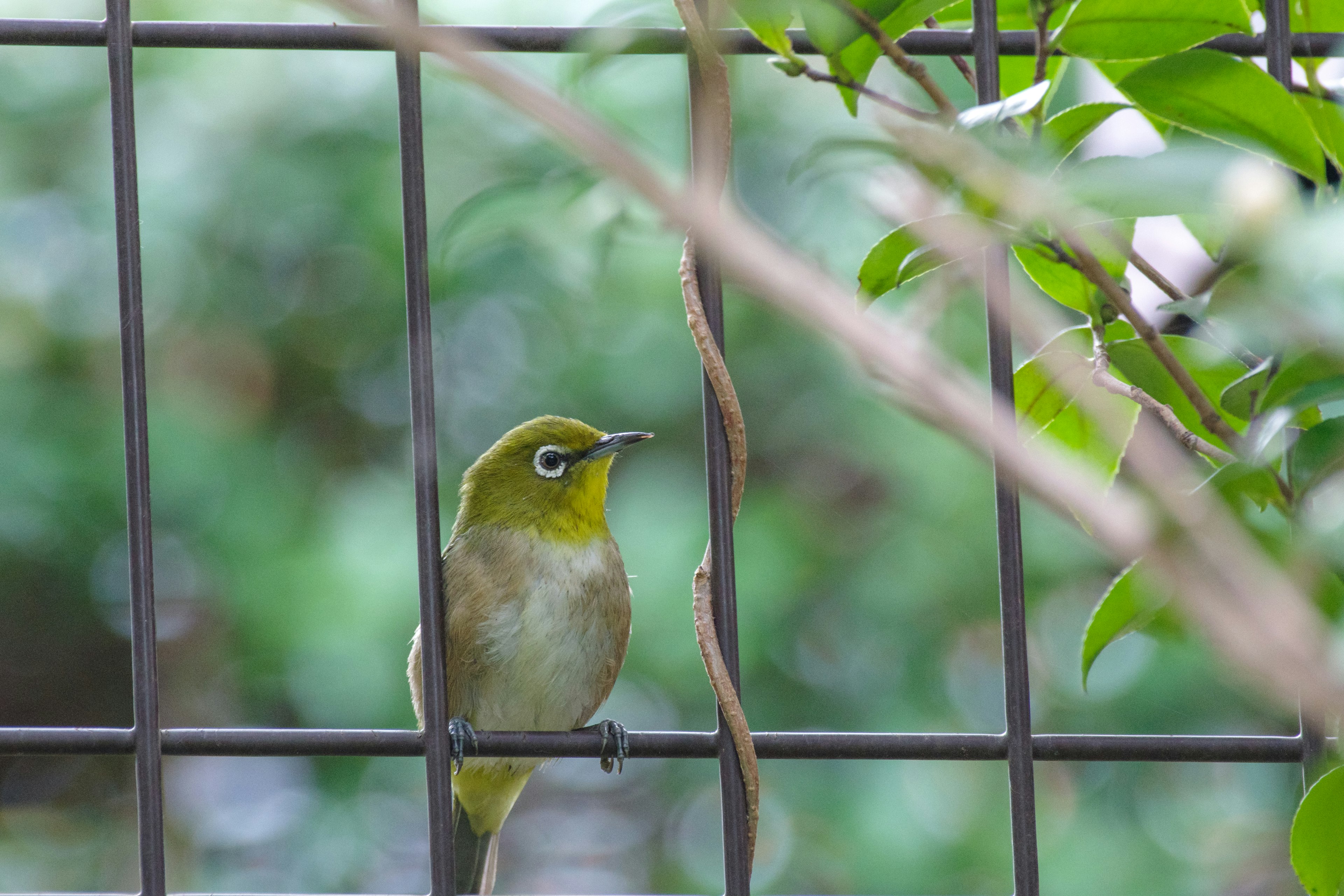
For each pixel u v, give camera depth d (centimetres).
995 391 465
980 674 1200
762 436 1224
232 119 1197
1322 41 492
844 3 448
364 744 500
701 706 1141
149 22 496
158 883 481
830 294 188
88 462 1193
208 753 491
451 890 495
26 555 1195
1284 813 1121
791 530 1192
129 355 488
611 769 624
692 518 1173
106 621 1272
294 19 563
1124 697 1127
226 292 1220
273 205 1194
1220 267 434
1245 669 192
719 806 1403
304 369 1273
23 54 1216
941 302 385
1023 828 486
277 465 1233
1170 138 526
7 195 1203
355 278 1246
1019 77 547
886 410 1168
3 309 1202
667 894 1383
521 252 1099
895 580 1159
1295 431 477
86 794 1382
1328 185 474
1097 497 200
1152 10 479
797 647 1175
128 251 488
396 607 1140
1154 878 1100
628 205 371
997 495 490
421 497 498
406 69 488
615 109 1023
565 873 1414
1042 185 293
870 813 1146
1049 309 632
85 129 1219
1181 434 450
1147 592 472
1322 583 378
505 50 480
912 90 665
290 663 1142
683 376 1206
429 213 1144
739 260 183
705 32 430
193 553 1192
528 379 1225
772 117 1138
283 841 1273
